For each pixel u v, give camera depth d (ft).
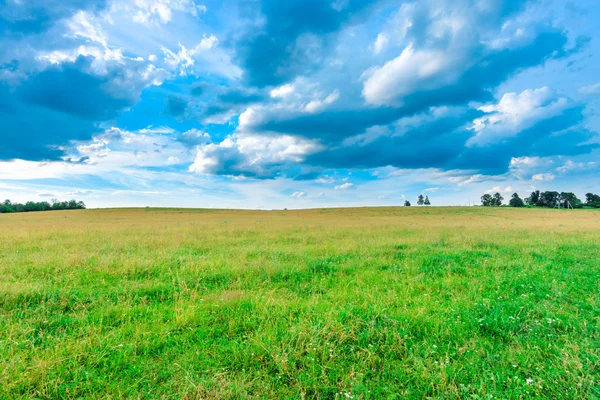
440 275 27.68
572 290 21.77
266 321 15.92
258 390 10.75
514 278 24.95
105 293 20.85
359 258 34.96
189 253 36.22
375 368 12.09
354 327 15.07
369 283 24.52
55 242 43.98
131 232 63.57
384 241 49.55
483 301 18.99
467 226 91.91
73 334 14.32
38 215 189.98
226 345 13.73
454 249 41.29
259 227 83.41
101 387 10.79
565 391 10.40
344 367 12.10
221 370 11.66
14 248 39.27
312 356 12.39
